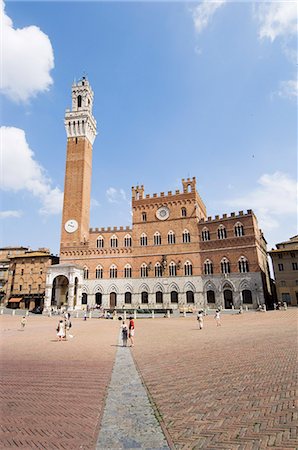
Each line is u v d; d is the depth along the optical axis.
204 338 33.75
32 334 40.88
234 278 79.19
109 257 92.94
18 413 12.28
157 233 92.06
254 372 17.64
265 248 101.88
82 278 88.81
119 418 11.67
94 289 91.12
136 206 96.69
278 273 79.69
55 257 99.69
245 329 40.31
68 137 104.88
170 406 12.84
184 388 15.31
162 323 55.47
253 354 23.02
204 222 87.88
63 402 13.53
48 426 11.00
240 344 28.17
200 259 85.44
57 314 78.44
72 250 94.88
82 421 11.41
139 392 14.90
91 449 9.22
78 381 16.98
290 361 19.81
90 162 107.44
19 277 97.75
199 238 87.62
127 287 89.69
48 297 82.50
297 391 13.78
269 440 9.36
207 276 83.12
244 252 79.50
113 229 96.12
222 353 24.22
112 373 18.86
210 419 11.27
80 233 95.38
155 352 26.12
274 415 11.23
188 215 90.38
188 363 21.16
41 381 17.02
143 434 10.23
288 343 26.89
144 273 89.75
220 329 42.19
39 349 28.44
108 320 66.44
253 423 10.68
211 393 14.30
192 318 64.69
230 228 83.12
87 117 105.00
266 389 14.39
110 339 35.59
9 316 72.56
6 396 14.41
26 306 94.50
